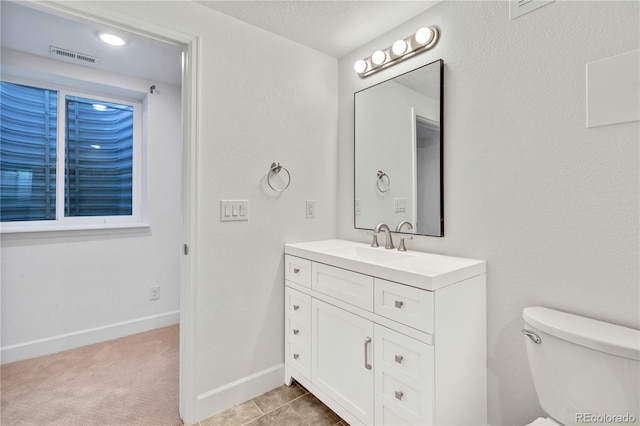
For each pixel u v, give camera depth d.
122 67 2.43
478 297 1.41
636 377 0.92
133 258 2.67
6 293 2.15
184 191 1.64
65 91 2.50
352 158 2.17
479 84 1.48
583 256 1.18
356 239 2.15
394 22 1.81
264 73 1.87
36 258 2.25
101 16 1.37
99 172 2.68
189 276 1.63
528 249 1.33
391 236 1.90
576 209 1.20
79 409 1.71
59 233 2.34
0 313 2.14
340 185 2.26
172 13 1.55
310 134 2.11
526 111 1.33
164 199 2.82
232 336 1.78
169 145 2.83
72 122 2.55
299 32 1.91
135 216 2.82
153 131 2.74
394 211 1.89
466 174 1.54
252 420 1.65
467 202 1.54
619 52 1.09
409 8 1.68
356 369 1.48
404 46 1.75
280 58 1.95
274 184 1.93
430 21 1.68
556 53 1.24
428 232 1.70
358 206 2.12
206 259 1.67
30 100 2.38
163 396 1.84
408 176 1.80
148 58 2.29
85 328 2.46
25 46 2.09
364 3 1.64
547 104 1.26
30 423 1.60
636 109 1.05
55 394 1.84
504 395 1.40
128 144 2.80
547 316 1.18
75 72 2.36
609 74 1.11
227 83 1.73
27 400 1.78
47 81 2.39
